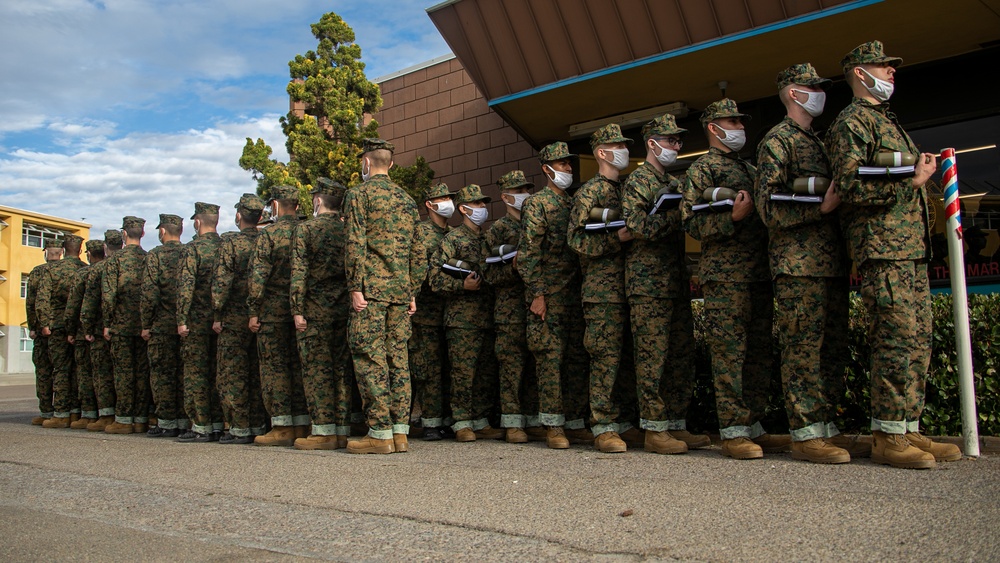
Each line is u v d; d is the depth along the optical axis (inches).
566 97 334.0
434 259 242.7
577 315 223.5
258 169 415.5
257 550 119.3
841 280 179.3
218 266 255.8
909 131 308.7
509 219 244.1
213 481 177.3
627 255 199.5
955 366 187.9
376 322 210.2
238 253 257.6
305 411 257.0
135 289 310.2
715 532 115.5
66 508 154.6
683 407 208.1
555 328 216.1
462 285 235.5
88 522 141.5
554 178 222.2
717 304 185.0
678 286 198.8
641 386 197.3
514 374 232.7
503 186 246.4
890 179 155.2
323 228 235.3
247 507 149.0
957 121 295.4
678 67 298.4
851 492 136.6
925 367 168.4
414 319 246.5
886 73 167.5
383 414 210.1
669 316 197.0
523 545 115.1
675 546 109.9
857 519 118.3
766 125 336.5
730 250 184.2
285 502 151.9
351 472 180.5
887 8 246.5
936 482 141.9
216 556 116.7
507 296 232.2
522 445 223.5
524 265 213.8
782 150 171.9
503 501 143.1
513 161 413.1
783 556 102.8
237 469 192.4
